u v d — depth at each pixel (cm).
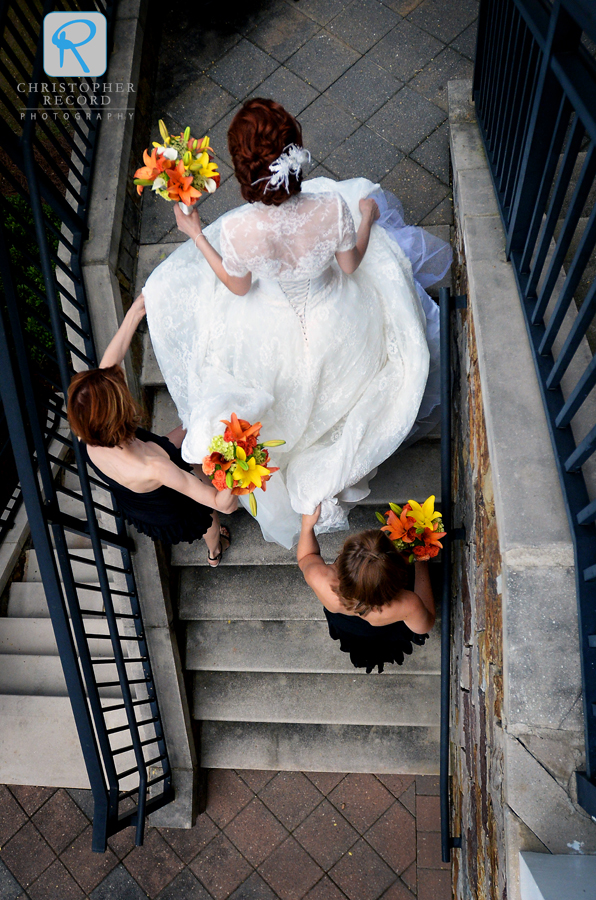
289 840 360
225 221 183
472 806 242
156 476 217
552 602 165
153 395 324
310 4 364
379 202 289
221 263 202
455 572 293
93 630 407
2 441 468
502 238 222
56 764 363
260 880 354
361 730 353
